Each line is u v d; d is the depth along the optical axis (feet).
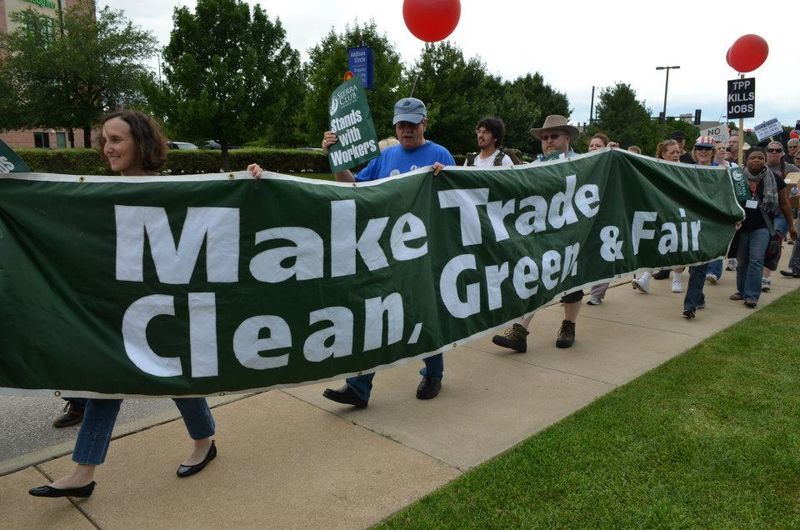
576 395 14.32
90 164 76.13
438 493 9.91
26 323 8.94
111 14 96.17
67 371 9.12
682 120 167.12
